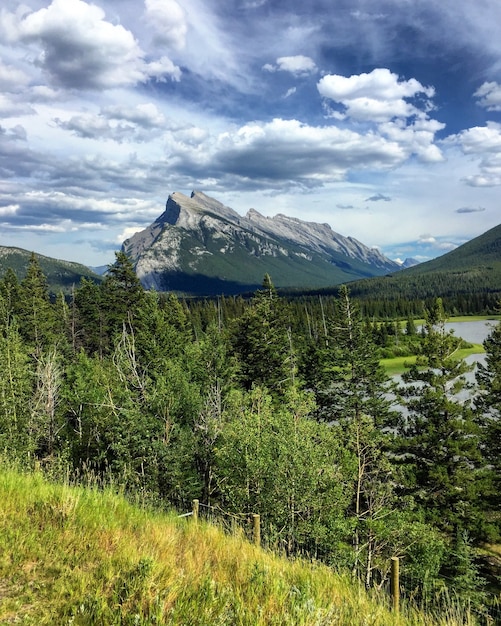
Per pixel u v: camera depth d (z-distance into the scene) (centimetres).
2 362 2494
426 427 2889
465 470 2731
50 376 2862
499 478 2717
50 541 519
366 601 512
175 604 401
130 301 4922
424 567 1797
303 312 10312
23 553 482
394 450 2953
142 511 726
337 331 4262
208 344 3200
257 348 3784
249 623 384
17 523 563
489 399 3002
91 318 6122
